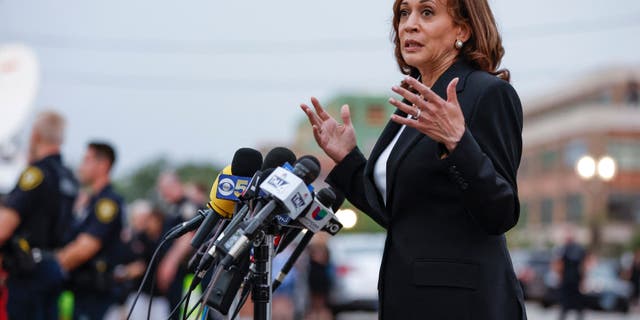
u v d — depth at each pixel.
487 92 3.81
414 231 3.87
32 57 10.16
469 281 3.75
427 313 3.79
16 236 7.60
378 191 4.18
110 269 8.88
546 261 34.47
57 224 7.90
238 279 3.81
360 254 23.12
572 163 75.00
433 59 4.12
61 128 8.00
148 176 62.62
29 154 8.00
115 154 8.96
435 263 3.79
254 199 3.87
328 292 17.08
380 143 4.16
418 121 3.57
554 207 77.69
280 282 4.25
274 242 4.21
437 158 3.78
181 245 10.04
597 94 77.31
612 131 72.19
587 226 66.38
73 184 8.16
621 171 71.69
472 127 3.78
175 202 10.62
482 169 3.54
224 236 3.79
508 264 3.87
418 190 3.85
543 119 86.88
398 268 3.88
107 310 8.91
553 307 34.69
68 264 8.62
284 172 3.80
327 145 4.45
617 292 32.88
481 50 4.07
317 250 17.02
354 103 97.06
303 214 3.89
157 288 10.96
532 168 82.69
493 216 3.62
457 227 3.80
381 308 3.97
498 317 3.74
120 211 8.88
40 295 7.67
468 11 4.07
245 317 10.05
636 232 60.88
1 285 7.55
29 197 7.64
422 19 4.12
